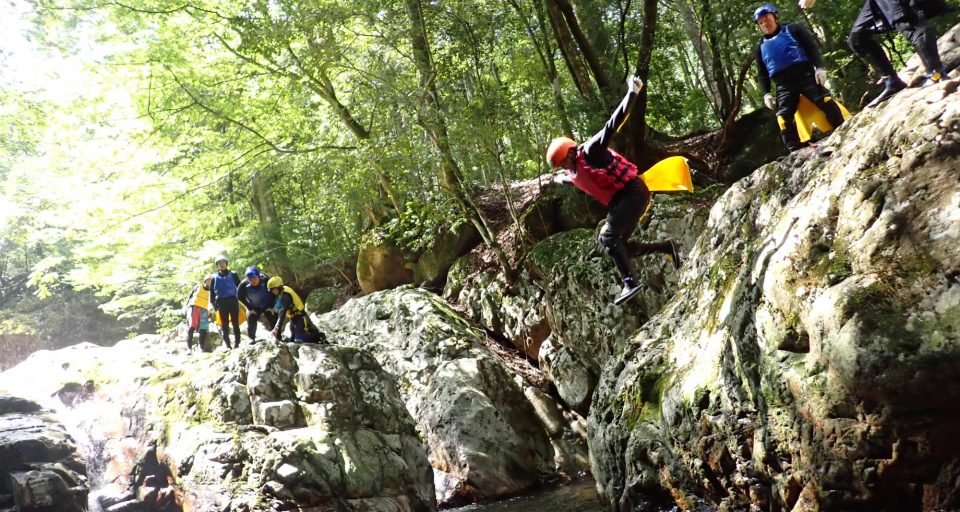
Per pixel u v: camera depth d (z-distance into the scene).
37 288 26.38
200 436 8.85
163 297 19.06
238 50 13.34
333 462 8.52
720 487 5.71
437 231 16.25
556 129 14.41
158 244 16.12
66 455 9.48
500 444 10.70
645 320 10.84
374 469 8.88
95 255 16.34
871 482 4.16
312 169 13.63
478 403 11.07
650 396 6.78
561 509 8.47
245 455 8.48
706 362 5.91
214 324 13.21
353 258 20.06
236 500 8.14
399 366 12.63
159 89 13.22
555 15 13.03
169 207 14.32
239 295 10.27
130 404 10.05
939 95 4.25
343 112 14.23
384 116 12.59
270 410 8.94
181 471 8.76
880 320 3.93
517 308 13.37
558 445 11.49
